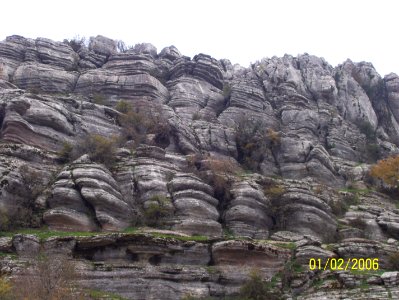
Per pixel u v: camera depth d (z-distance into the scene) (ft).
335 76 265.75
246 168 188.65
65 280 103.09
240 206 152.66
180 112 209.05
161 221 144.15
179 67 235.20
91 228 136.56
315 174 187.93
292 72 255.29
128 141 175.42
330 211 160.04
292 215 155.43
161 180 153.58
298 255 130.82
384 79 278.67
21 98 164.25
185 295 118.52
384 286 118.93
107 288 116.06
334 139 220.23
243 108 219.61
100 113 182.70
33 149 154.40
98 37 241.35
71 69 219.41
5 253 120.78
